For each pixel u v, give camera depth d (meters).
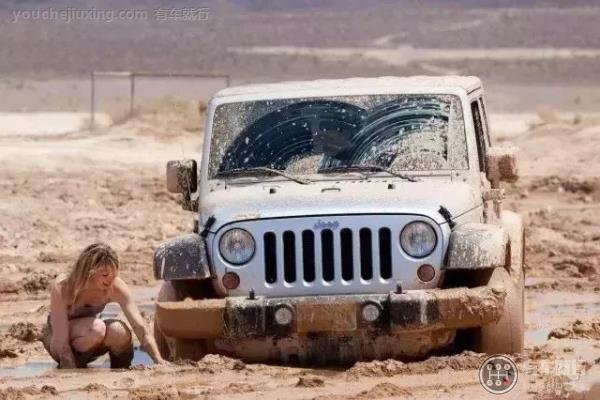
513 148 30.98
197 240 28.61
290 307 27.53
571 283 44.81
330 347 28.33
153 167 89.19
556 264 49.44
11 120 152.62
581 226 63.34
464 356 28.03
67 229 58.72
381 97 31.33
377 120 31.09
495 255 27.94
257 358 28.77
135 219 62.69
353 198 28.48
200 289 29.66
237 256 28.27
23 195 68.94
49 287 44.22
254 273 28.19
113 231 58.66
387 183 29.86
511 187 80.44
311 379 26.31
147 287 45.09
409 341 28.23
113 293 30.11
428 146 30.73
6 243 54.69
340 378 26.91
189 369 27.83
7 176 80.19
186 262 28.41
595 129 104.38
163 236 58.00
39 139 107.56
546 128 106.81
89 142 102.75
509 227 33.53
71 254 51.59
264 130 31.25
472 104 32.28
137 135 106.81
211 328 27.73
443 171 30.48
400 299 27.34
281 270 28.08
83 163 88.38
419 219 28.08
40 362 30.98
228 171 30.95
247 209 28.53
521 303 30.00
